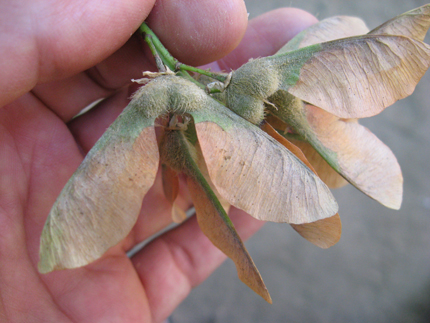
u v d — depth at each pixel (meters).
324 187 0.08
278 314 0.24
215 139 0.08
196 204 0.09
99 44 0.10
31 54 0.09
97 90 0.13
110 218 0.08
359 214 0.26
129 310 0.12
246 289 0.24
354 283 0.25
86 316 0.11
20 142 0.11
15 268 0.11
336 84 0.09
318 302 0.25
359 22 0.11
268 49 0.15
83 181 0.08
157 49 0.10
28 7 0.09
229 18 0.11
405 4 0.31
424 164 0.28
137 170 0.08
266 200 0.08
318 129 0.09
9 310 0.11
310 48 0.09
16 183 0.11
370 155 0.10
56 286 0.11
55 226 0.08
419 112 0.29
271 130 0.09
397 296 0.25
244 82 0.09
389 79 0.08
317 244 0.09
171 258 0.15
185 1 0.11
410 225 0.27
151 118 0.08
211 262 0.15
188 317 0.23
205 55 0.12
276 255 0.25
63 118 0.13
